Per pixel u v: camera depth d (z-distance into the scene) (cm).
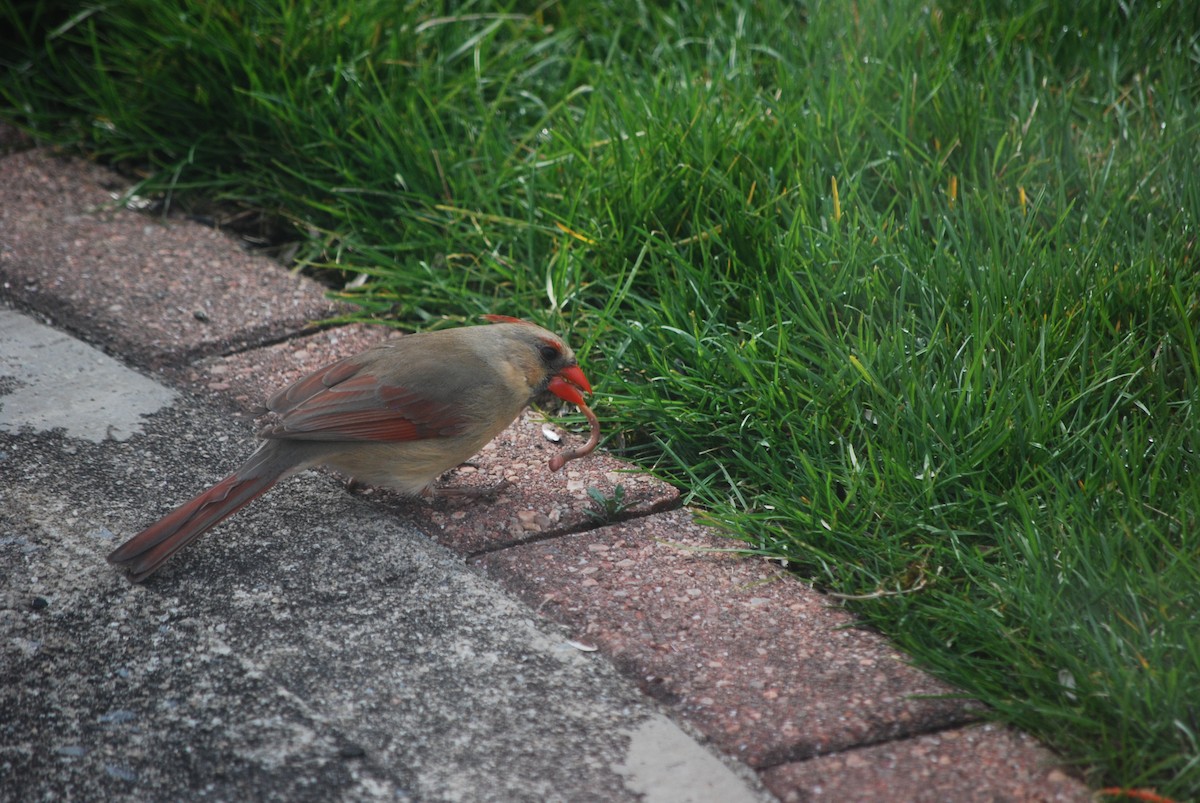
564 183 784
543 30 938
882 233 677
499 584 540
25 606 514
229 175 858
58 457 611
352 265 799
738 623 513
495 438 654
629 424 654
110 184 871
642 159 746
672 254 697
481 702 468
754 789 430
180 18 879
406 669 484
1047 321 614
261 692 472
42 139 909
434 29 918
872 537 551
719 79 817
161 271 775
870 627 515
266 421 653
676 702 470
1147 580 485
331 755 443
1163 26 870
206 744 448
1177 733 438
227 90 873
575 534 574
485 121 831
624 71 890
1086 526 517
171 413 653
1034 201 703
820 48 859
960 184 735
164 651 493
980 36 862
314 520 580
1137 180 721
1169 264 637
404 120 835
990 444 559
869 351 616
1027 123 765
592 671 486
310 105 844
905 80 786
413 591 530
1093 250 641
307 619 512
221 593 526
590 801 424
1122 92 831
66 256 782
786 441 608
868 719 458
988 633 490
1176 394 595
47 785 431
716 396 625
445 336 606
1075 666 461
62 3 961
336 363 595
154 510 580
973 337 611
